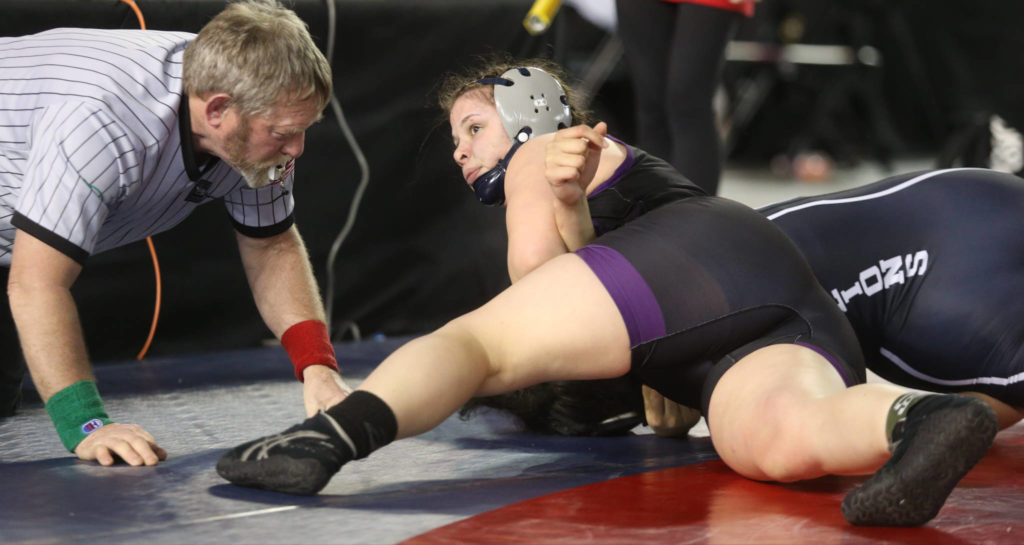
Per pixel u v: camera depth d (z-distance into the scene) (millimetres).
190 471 4039
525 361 3896
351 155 7566
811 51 19281
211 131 4203
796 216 4770
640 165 4520
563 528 3348
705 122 7914
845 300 4586
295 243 4973
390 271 7820
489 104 4602
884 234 4621
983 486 3873
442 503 3623
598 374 4008
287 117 4129
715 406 3893
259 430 4844
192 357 6973
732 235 4062
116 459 4203
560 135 4031
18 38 4594
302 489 3570
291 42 4105
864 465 3393
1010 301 4340
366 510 3531
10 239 4691
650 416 4723
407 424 3648
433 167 7863
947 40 18922
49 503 3625
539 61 5230
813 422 3479
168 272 7008
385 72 7613
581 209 4191
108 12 6340
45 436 4746
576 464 4246
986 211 4543
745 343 4004
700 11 7715
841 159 19797
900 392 3330
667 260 3939
